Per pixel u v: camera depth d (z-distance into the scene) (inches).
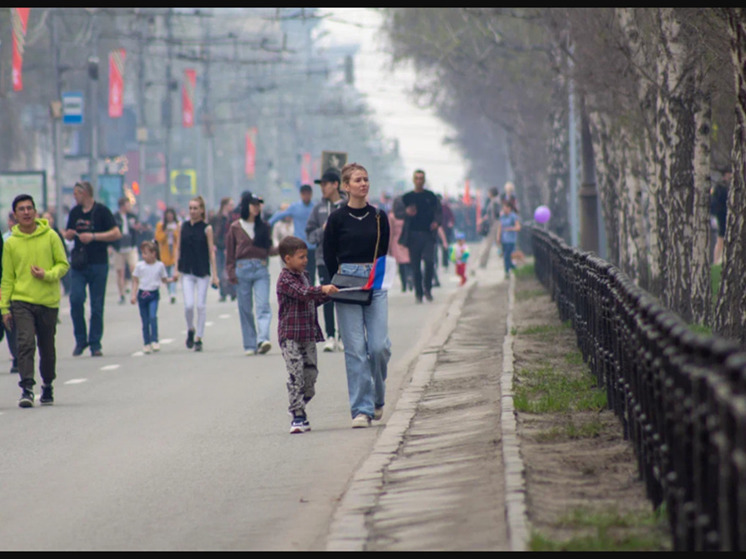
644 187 4559.5
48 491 1403.8
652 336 1037.2
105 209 2839.6
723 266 1991.9
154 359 2731.3
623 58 3294.8
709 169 2716.5
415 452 1496.1
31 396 2065.7
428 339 2908.5
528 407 1688.0
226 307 4234.7
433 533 1086.4
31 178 5423.2
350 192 1699.1
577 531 1028.5
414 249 3941.9
